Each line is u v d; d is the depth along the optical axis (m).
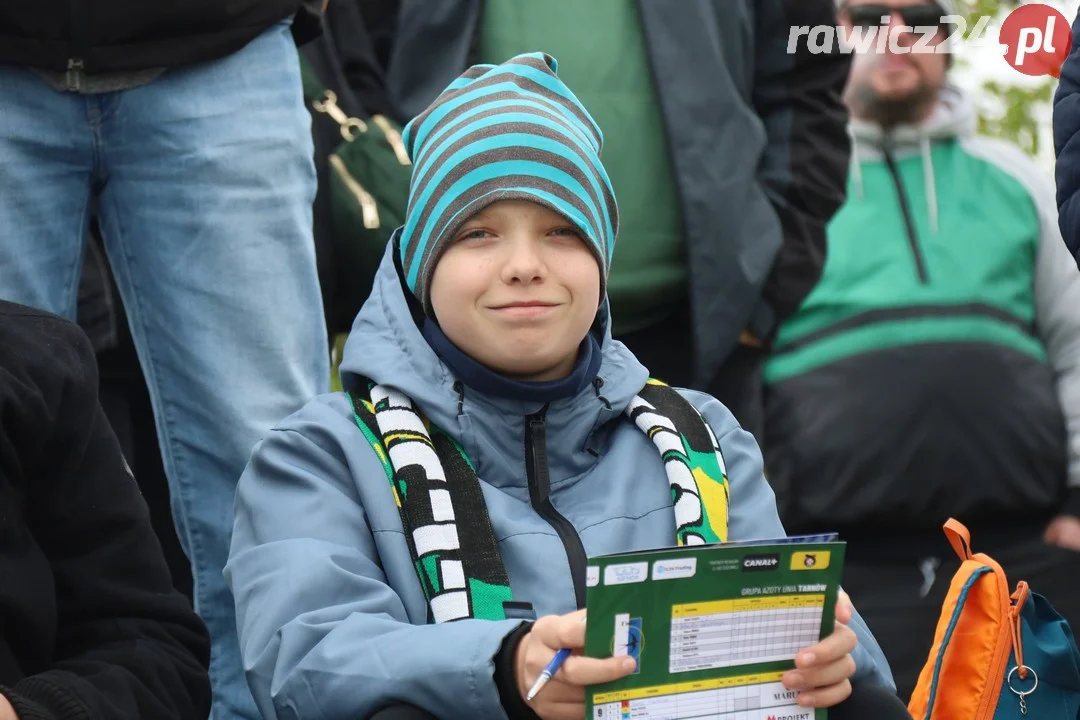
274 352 9.27
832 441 11.99
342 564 7.23
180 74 9.09
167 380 9.29
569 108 8.22
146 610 6.99
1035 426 12.34
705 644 6.34
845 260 12.32
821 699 6.50
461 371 7.73
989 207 12.71
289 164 9.40
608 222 8.09
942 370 12.17
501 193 7.59
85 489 7.01
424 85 11.69
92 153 9.12
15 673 6.60
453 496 7.43
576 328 7.70
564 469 7.89
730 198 11.59
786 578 6.39
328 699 6.78
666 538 7.71
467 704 6.52
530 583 7.39
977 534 12.48
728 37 11.93
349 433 7.66
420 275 7.84
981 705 8.34
